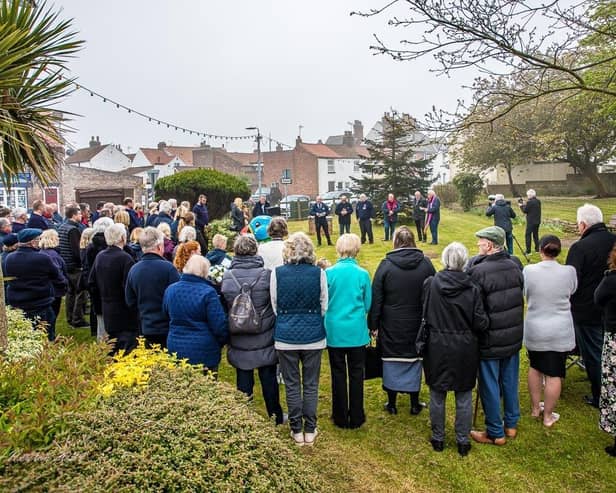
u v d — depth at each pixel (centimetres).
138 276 474
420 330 413
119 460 212
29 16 339
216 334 412
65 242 754
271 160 5659
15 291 569
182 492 207
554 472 380
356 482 365
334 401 456
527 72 545
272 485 230
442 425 412
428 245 1556
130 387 286
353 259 456
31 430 219
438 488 362
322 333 419
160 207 988
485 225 2070
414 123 564
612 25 597
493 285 407
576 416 464
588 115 2197
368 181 2277
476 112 554
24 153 349
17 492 184
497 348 409
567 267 439
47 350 312
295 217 2978
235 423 250
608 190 3306
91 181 3181
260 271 434
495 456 404
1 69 314
